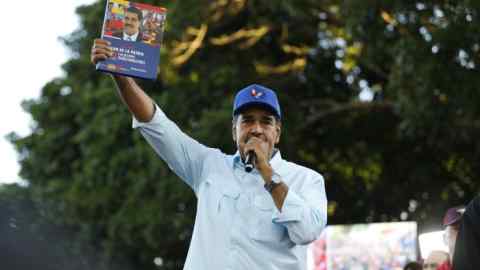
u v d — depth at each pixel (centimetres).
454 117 1588
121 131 1983
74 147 2255
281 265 484
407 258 983
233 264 480
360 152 2042
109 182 1956
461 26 1437
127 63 498
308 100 1969
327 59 1995
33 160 2294
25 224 675
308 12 1889
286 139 1852
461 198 1973
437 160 1967
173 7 1919
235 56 1973
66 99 2267
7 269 654
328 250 1023
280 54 2003
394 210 2059
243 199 492
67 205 2078
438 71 1480
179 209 1888
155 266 2147
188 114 1933
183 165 523
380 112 1931
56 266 701
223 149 1772
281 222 475
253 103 504
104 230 2086
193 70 1959
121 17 503
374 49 1619
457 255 418
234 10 1917
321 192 508
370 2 1552
